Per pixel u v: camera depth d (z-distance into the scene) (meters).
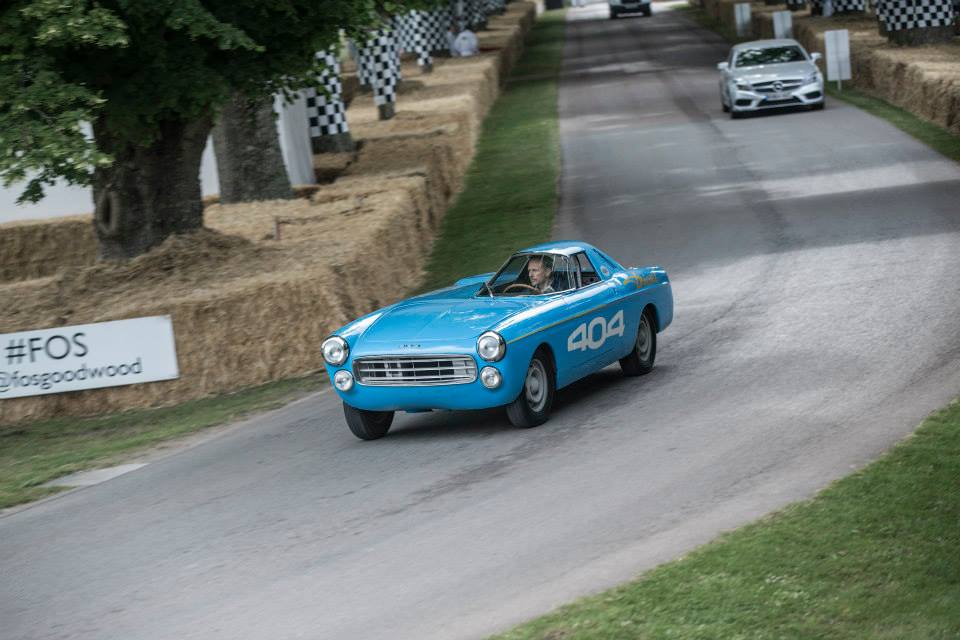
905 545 12.85
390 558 14.54
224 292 26.88
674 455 17.31
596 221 40.97
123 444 23.31
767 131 56.06
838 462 16.08
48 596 14.80
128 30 27.48
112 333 26.36
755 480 15.78
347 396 19.97
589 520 15.04
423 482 17.61
